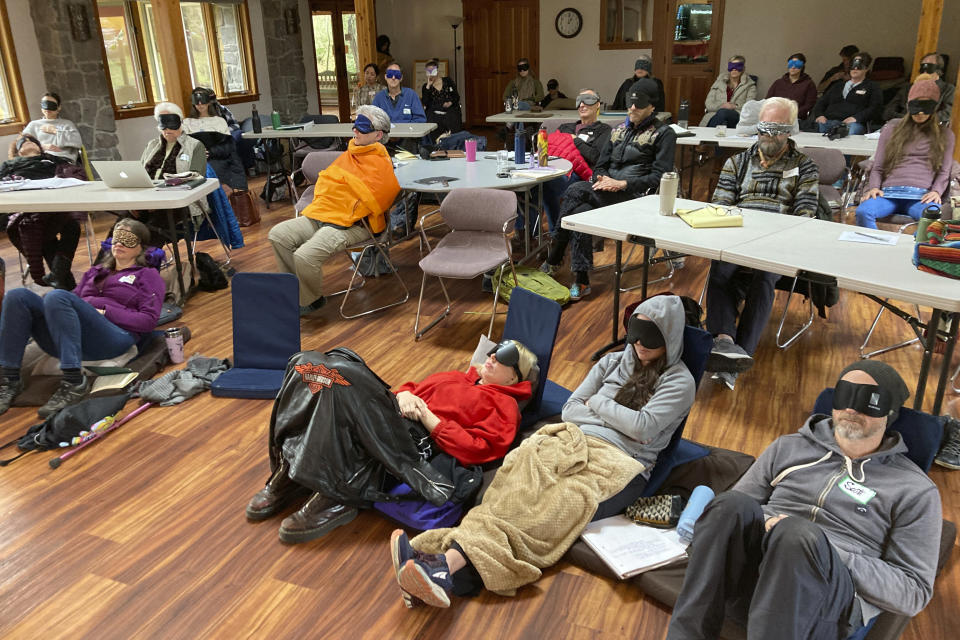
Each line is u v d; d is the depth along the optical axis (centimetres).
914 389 328
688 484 253
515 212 403
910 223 415
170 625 206
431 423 256
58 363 349
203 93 698
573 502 220
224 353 391
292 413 242
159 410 330
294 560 232
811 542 155
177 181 464
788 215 354
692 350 244
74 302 323
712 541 170
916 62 655
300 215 508
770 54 977
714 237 317
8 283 530
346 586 221
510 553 210
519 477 223
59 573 227
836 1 921
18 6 693
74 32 725
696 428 303
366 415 237
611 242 582
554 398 304
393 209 599
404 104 751
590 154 540
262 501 252
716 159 736
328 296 480
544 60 1174
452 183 452
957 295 238
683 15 1003
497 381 276
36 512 258
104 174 461
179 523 251
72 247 531
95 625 207
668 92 1046
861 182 564
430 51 1245
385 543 239
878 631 178
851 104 730
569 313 436
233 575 226
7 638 203
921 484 179
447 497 238
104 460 290
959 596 211
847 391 183
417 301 465
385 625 205
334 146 720
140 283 361
